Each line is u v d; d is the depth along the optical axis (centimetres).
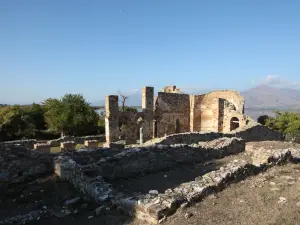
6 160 1295
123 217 852
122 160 1377
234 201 916
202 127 4141
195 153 1723
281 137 3462
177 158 1625
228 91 4097
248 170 1191
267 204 885
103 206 928
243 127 3070
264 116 4688
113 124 3081
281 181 1129
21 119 4544
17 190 1188
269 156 1395
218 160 1761
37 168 1397
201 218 794
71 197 1077
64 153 1491
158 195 898
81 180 1149
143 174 1435
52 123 4662
